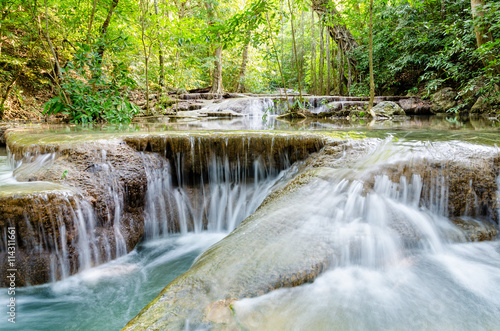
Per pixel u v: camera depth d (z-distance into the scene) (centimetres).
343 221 210
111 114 552
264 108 838
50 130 431
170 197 326
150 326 117
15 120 711
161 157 326
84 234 240
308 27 1825
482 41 543
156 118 716
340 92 1246
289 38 1842
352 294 155
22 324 180
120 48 610
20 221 206
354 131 372
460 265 196
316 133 328
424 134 340
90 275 235
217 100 1013
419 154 261
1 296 204
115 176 277
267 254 167
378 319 138
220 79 1391
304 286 153
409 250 205
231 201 326
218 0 1222
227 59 1524
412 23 861
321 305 143
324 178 253
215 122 595
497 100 621
